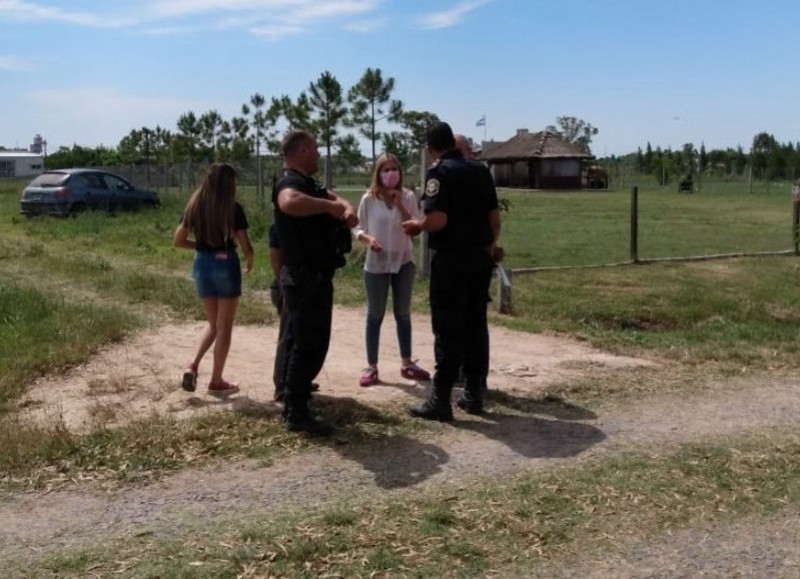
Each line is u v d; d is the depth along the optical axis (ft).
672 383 22.79
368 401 20.35
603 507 14.56
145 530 13.61
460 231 18.39
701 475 16.06
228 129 138.31
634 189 41.98
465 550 12.95
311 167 17.89
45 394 21.22
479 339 19.40
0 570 12.35
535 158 197.57
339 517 13.85
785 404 20.95
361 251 41.55
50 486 15.48
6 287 33.94
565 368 24.25
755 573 12.53
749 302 34.78
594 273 39.37
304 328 17.48
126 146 180.04
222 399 20.45
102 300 35.12
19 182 156.56
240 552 12.71
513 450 17.28
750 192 152.46
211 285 20.29
